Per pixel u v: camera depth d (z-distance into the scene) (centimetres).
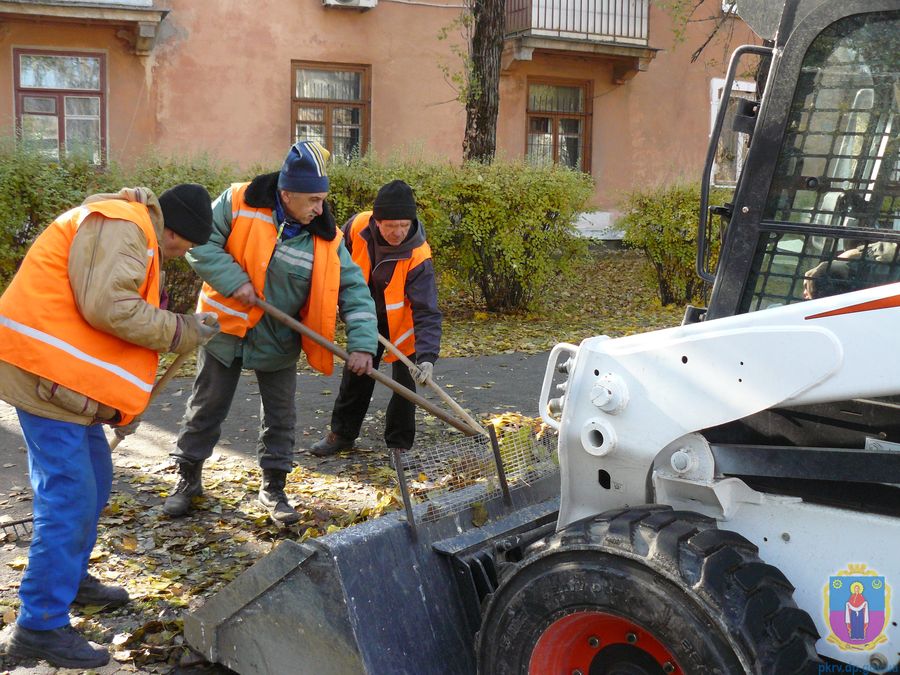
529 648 256
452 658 290
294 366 451
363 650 268
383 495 486
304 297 427
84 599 362
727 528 259
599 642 254
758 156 262
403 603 286
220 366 432
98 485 338
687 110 1986
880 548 235
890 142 245
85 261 300
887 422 251
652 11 1911
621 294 1397
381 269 494
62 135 1535
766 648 220
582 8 1825
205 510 471
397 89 1730
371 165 1066
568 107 1922
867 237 249
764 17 317
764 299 265
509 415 494
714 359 251
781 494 258
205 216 345
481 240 1106
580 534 250
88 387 306
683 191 1252
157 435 606
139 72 1552
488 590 302
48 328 301
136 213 313
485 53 1284
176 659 329
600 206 1923
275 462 454
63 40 1505
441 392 464
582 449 281
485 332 1047
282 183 399
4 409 646
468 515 324
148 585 385
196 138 1602
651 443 263
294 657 283
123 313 302
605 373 273
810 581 246
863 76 247
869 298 228
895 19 240
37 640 315
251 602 290
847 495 256
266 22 1622
